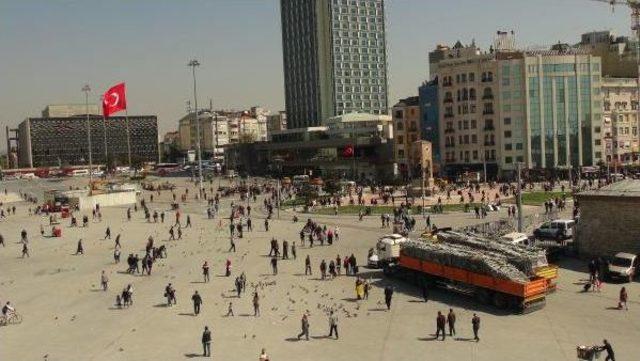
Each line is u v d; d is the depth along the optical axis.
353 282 57.34
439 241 59.12
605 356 36.50
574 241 64.62
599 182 129.25
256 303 47.75
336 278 59.22
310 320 46.09
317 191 141.50
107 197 139.00
